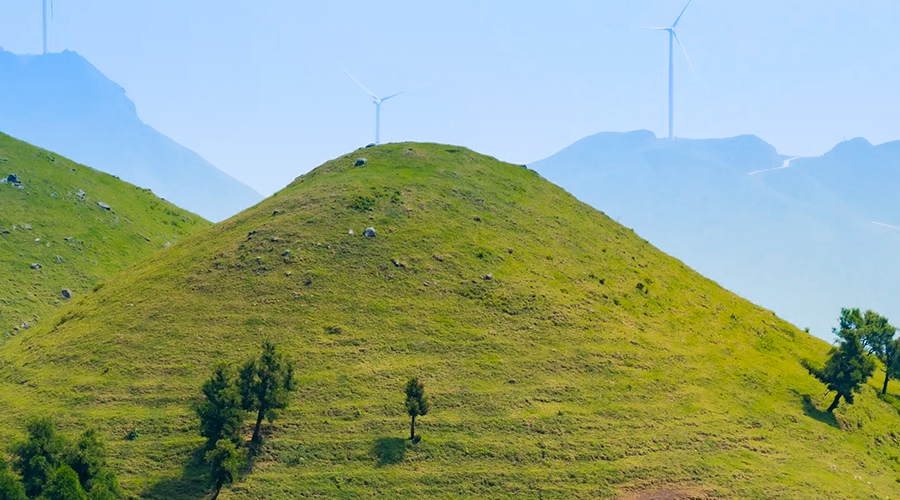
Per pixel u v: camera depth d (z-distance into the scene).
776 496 141.62
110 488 129.00
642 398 167.38
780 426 172.00
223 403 142.50
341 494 135.75
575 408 160.75
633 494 138.38
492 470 142.38
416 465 142.62
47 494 120.06
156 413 154.25
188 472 140.00
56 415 155.12
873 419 193.12
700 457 151.50
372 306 184.88
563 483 140.25
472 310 187.75
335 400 157.38
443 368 168.25
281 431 149.25
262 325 178.25
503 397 161.12
